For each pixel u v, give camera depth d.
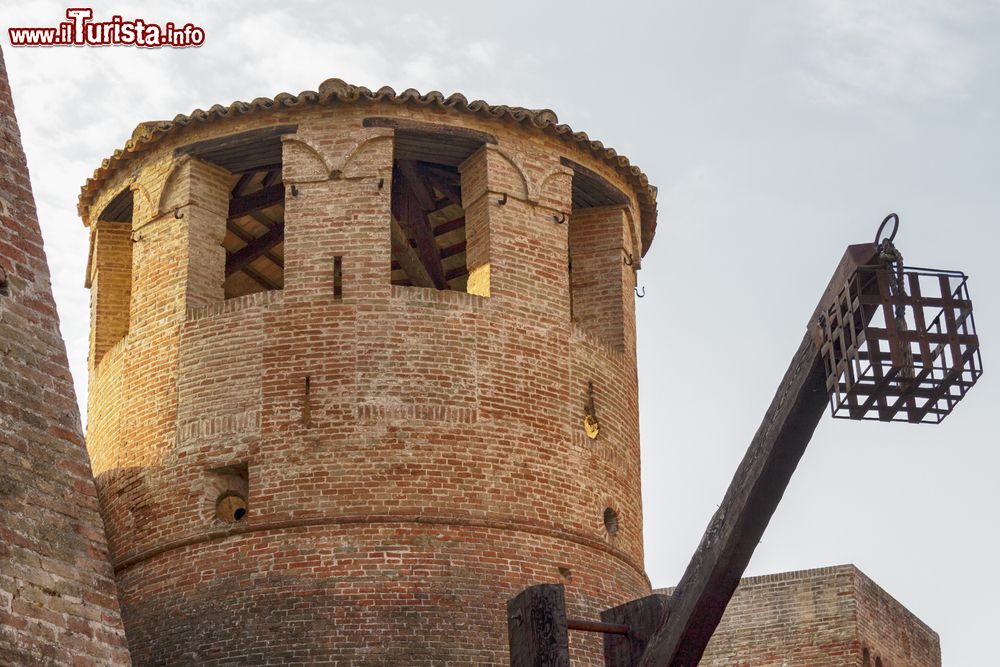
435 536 31.67
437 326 33.06
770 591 45.19
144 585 32.31
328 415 32.31
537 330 33.91
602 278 36.50
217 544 31.88
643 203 37.75
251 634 30.95
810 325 23.45
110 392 34.75
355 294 33.06
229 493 32.66
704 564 25.03
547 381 33.72
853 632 43.94
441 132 34.34
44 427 21.36
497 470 32.47
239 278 41.00
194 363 33.41
